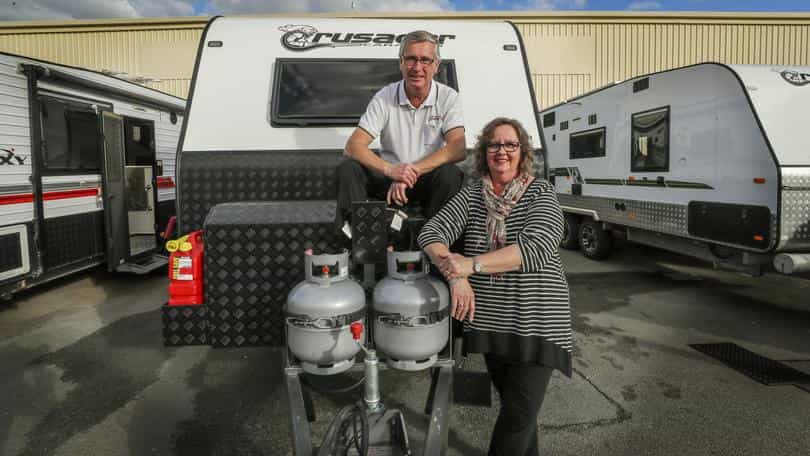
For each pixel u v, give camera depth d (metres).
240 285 2.15
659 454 2.49
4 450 2.53
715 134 4.88
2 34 11.98
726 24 12.09
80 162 5.42
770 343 4.01
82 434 2.68
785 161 4.25
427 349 1.86
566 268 6.83
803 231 4.27
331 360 1.85
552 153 8.44
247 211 2.21
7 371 3.48
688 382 3.30
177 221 2.78
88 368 3.54
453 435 2.66
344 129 2.90
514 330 1.83
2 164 4.43
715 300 5.25
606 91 6.72
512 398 1.86
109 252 5.56
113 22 11.88
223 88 2.99
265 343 2.18
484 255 1.79
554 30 12.08
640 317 4.70
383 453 1.92
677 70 5.37
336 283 1.88
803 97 4.48
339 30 3.25
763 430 2.71
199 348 3.91
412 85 2.31
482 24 3.35
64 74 5.02
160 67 11.98
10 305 5.05
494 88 3.09
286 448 2.56
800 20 12.07
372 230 2.03
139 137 6.49
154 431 2.71
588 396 3.10
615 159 6.58
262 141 2.85
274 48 3.13
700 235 5.10
